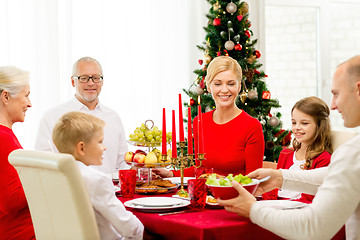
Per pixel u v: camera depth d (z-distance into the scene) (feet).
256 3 16.10
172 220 4.93
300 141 7.37
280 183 5.60
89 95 9.02
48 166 4.64
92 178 5.04
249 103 13.25
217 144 7.71
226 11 13.26
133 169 7.00
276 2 16.84
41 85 13.26
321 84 17.70
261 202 5.08
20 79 6.15
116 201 5.15
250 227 4.83
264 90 13.39
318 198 4.20
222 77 7.60
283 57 17.21
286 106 17.35
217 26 13.15
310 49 17.56
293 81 17.40
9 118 6.18
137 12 14.65
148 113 14.87
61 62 13.56
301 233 4.23
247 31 13.33
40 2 13.20
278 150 13.35
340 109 4.44
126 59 14.47
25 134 13.08
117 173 7.98
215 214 5.25
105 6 14.19
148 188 6.58
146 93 14.83
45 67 13.29
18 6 13.04
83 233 4.69
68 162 4.56
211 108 12.95
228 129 7.66
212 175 5.45
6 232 5.78
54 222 5.03
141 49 14.74
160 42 14.99
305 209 4.29
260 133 7.61
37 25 13.19
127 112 14.53
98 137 5.43
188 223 4.78
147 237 5.37
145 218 5.30
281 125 13.87
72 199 4.63
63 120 5.38
